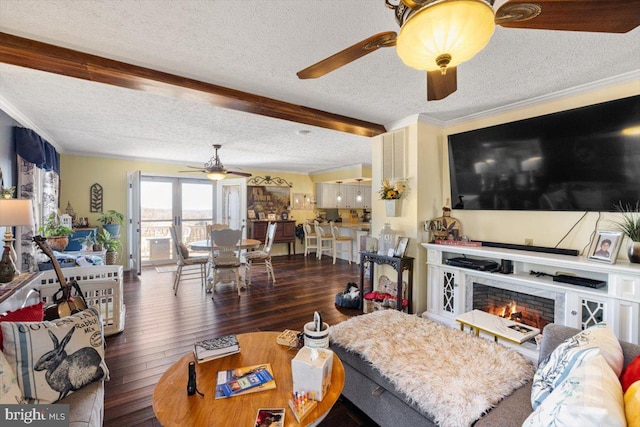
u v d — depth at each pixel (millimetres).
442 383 1463
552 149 2525
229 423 1112
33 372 1286
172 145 4754
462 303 2939
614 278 2033
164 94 2436
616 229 2281
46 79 2336
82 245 4496
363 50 1286
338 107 2971
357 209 9000
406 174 3359
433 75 1636
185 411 1173
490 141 2934
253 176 7531
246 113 3164
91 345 1516
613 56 1969
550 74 2232
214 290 4270
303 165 7105
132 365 2383
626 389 970
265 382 1361
